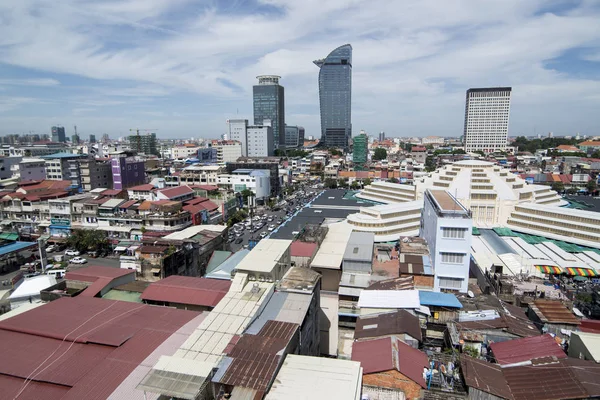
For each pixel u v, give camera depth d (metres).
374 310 51.03
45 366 36.28
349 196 188.62
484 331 46.28
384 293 55.22
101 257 108.00
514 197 126.31
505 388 35.41
